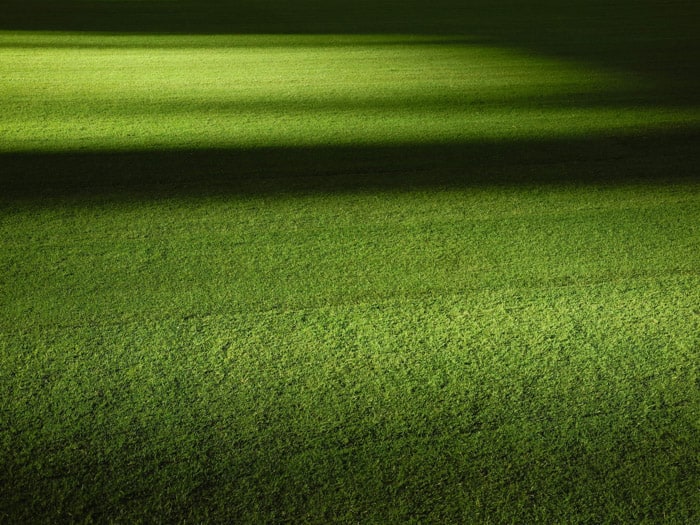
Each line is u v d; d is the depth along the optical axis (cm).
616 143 341
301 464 141
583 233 239
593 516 131
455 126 368
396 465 141
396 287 203
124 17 801
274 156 317
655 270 215
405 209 258
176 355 171
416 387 162
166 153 320
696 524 129
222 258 219
